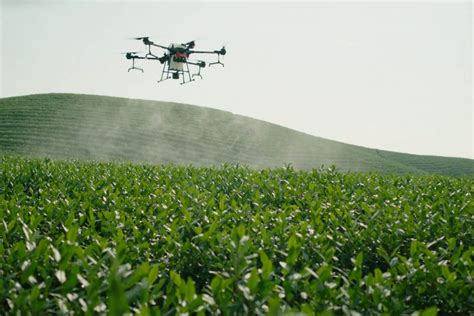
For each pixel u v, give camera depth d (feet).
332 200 30.35
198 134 253.85
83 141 219.00
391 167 247.70
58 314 11.49
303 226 19.71
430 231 23.18
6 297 12.61
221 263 17.15
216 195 35.70
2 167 49.42
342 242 21.18
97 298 11.42
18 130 223.51
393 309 12.95
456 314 15.40
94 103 282.36
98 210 27.32
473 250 16.99
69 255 12.99
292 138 276.00
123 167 55.77
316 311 12.96
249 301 12.17
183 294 12.03
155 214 26.78
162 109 289.33
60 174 45.19
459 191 37.09
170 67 87.86
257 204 29.17
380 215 25.21
